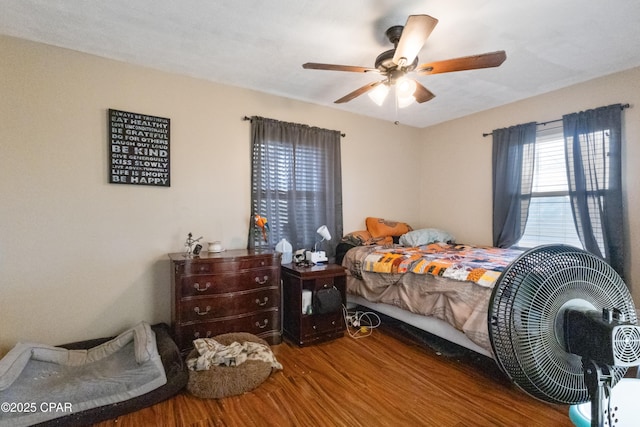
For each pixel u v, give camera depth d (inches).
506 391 77.7
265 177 122.0
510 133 135.3
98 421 66.1
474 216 152.3
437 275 94.3
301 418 67.6
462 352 99.3
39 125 87.9
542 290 33.8
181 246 108.5
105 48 91.4
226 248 116.5
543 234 128.3
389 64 78.1
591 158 110.7
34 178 87.3
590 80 113.0
